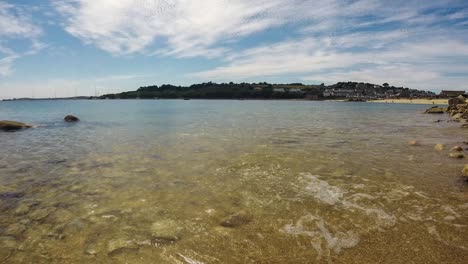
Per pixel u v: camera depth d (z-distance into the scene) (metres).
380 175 10.32
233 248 5.66
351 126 28.27
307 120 36.22
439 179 9.85
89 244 5.83
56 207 7.62
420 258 5.30
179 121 34.81
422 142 17.78
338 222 6.71
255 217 6.98
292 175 10.33
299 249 5.61
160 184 9.41
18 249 5.67
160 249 5.63
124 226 6.56
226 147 15.73
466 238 5.96
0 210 7.45
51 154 14.22
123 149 15.37
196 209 7.45
